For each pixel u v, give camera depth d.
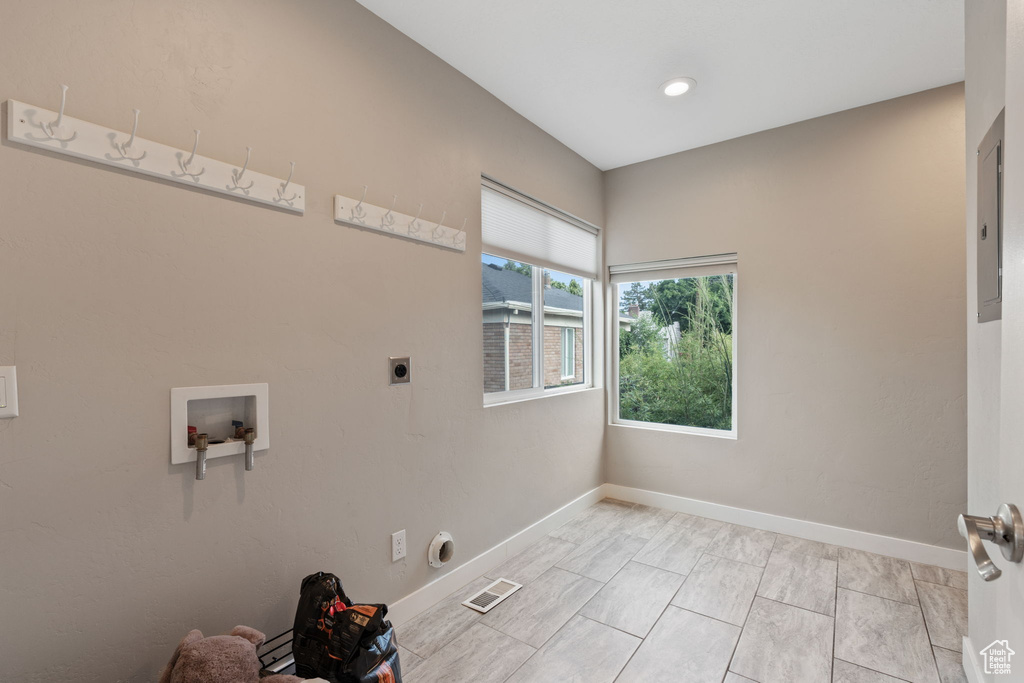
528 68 2.35
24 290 1.14
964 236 2.47
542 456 2.99
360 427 1.90
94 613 1.25
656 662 1.79
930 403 2.56
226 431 1.54
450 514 2.31
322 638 1.48
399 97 2.07
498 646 1.89
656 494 3.48
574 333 3.56
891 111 2.64
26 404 1.15
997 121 1.25
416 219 2.11
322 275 1.77
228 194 1.50
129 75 1.31
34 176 1.16
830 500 2.83
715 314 3.34
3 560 1.12
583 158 3.43
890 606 2.15
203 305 1.45
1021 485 0.65
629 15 1.98
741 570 2.50
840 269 2.78
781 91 2.56
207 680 1.16
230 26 1.52
